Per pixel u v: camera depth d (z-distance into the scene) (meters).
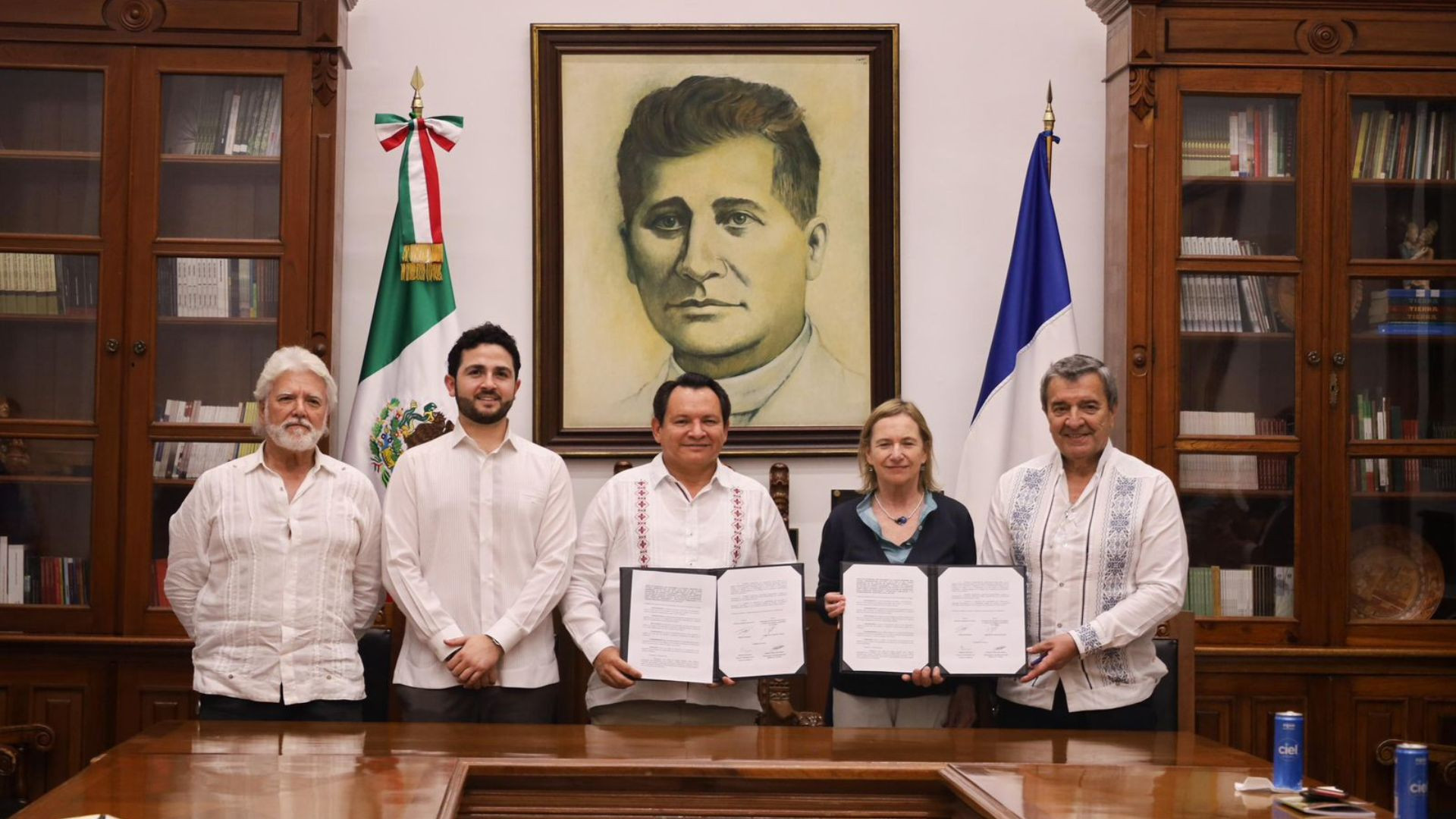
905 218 4.66
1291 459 4.38
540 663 3.37
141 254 4.23
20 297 4.23
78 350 4.25
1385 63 4.38
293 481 3.31
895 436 3.29
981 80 4.68
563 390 4.58
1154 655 3.23
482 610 3.36
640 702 3.33
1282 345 4.40
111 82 4.23
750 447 4.57
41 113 4.25
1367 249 4.43
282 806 2.20
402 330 4.29
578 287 4.59
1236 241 4.39
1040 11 4.70
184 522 3.29
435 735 2.84
